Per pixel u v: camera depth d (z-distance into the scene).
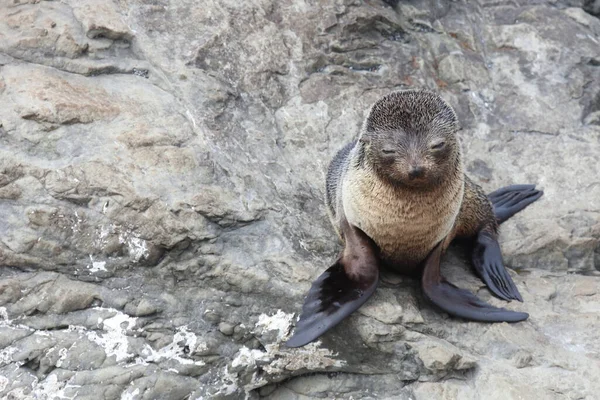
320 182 27.89
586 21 36.34
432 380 22.91
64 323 23.08
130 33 28.42
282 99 29.83
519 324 23.23
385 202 22.52
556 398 21.50
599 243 27.64
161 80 27.84
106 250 23.58
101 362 22.89
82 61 27.39
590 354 22.53
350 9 32.91
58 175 23.70
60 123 24.83
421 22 34.41
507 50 34.47
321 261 24.69
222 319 23.67
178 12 30.05
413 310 23.31
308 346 23.42
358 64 32.06
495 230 26.84
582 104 32.69
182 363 23.38
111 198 23.70
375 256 23.72
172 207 23.92
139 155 24.81
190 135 26.16
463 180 23.64
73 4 28.98
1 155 23.84
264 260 24.19
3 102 25.02
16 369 22.39
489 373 22.25
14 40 26.95
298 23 31.86
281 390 24.64
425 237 23.23
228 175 25.53
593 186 29.61
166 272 23.91
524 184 29.05
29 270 23.31
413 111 21.84
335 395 24.09
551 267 27.11
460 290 23.83
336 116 29.88
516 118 32.03
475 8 35.94
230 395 23.94
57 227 23.36
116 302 23.48
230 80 29.09
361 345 23.17
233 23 30.47
